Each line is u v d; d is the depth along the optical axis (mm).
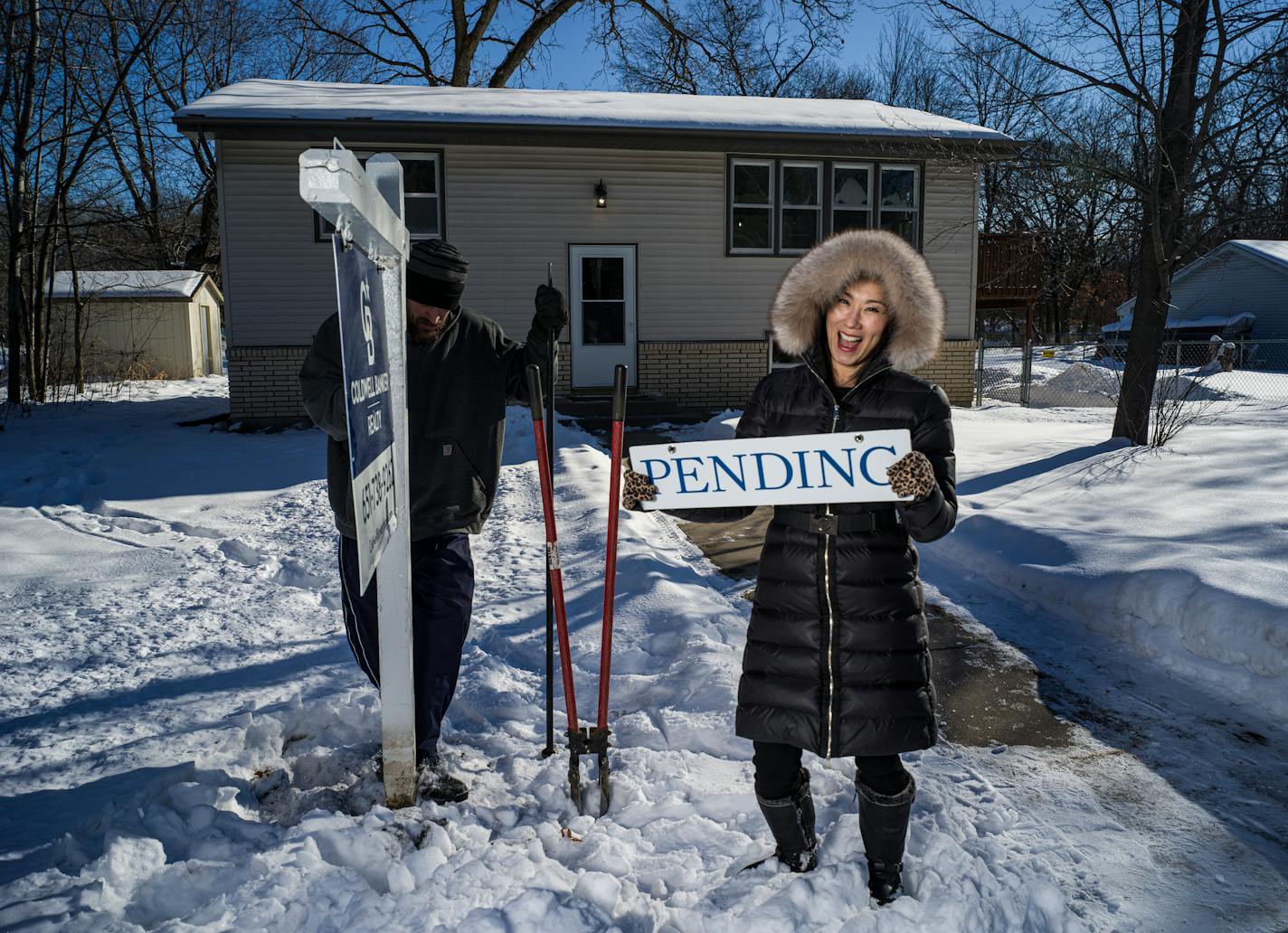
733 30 23109
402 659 2566
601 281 13750
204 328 25781
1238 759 3143
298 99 13586
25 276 18078
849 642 2182
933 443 2254
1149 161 8977
